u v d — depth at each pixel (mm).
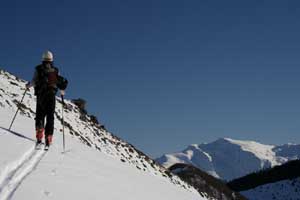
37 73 12336
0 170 8078
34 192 7172
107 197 8594
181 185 36500
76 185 8523
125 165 16891
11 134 11828
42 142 12391
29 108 24625
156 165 37375
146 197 10570
